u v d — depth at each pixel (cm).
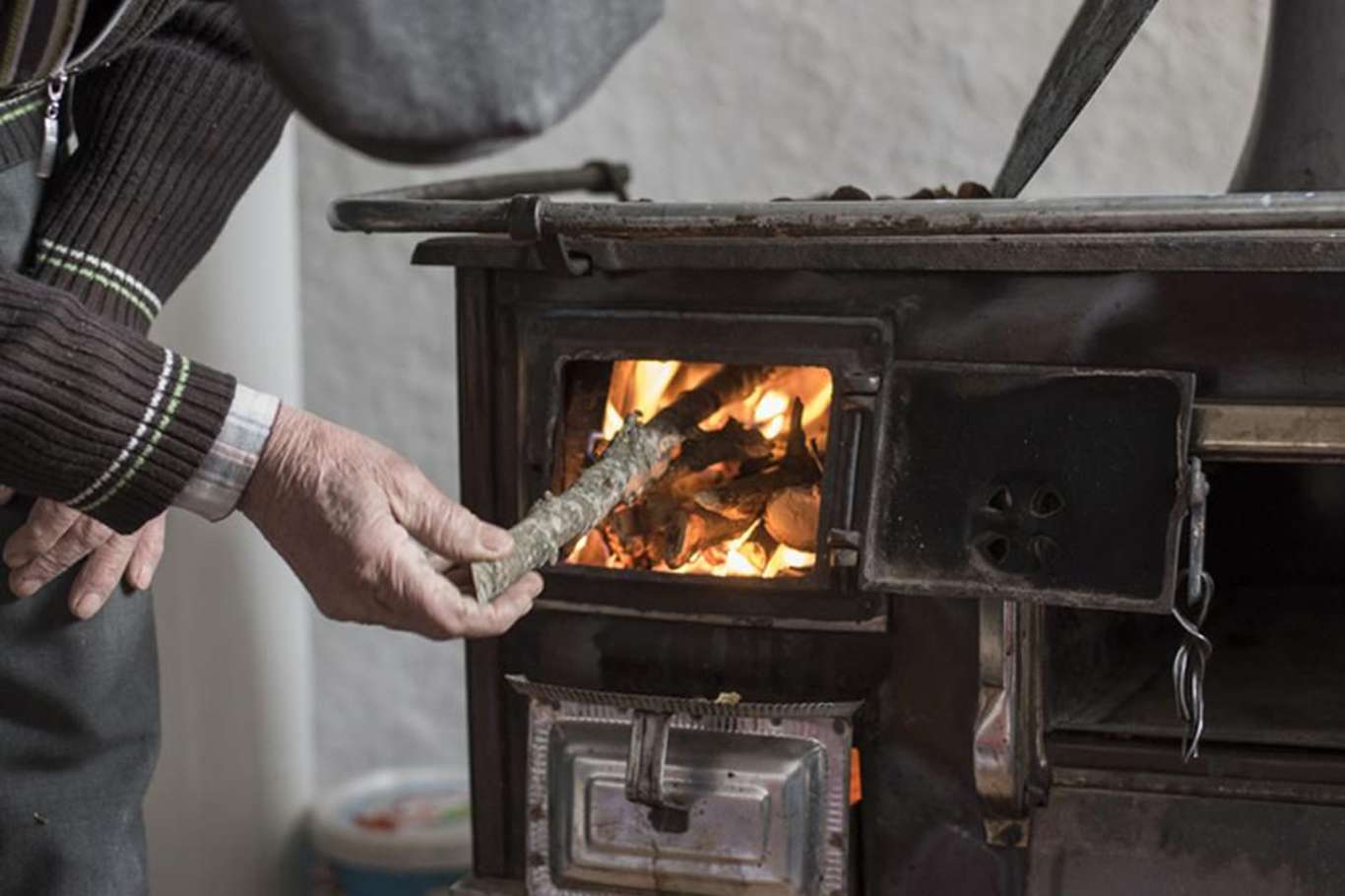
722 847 193
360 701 325
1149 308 176
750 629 194
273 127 205
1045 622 187
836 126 288
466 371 199
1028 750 186
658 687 199
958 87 283
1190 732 179
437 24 110
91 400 162
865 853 194
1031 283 179
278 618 306
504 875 209
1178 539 174
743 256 184
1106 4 193
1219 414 174
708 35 291
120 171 194
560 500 176
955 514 180
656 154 296
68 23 168
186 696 286
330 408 314
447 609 164
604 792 197
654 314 191
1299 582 244
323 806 311
